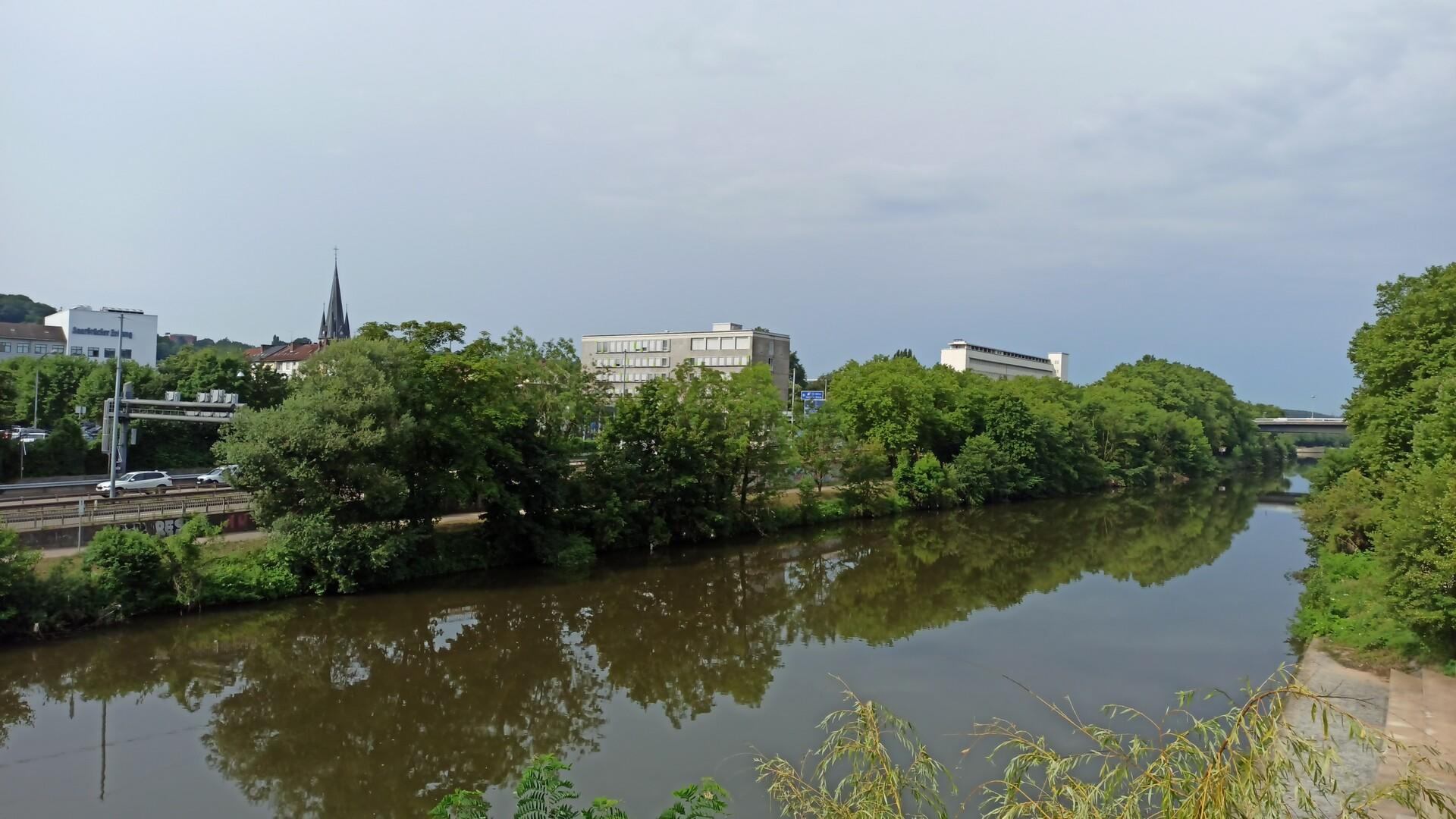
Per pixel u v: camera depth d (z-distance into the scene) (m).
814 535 72.12
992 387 115.75
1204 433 146.62
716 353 151.50
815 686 33.97
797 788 10.27
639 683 34.72
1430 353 48.09
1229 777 7.85
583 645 39.81
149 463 79.38
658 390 64.44
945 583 54.66
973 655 37.91
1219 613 45.53
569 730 29.67
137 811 23.53
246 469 42.28
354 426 44.19
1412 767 8.87
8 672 33.34
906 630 42.62
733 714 31.02
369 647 38.53
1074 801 8.41
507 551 54.66
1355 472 51.50
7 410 70.62
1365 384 56.53
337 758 27.34
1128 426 120.44
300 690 33.19
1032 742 9.77
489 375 50.12
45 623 36.03
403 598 46.03
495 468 53.25
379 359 46.84
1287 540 72.50
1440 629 30.47
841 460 81.19
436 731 29.58
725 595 50.62
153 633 38.12
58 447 73.81
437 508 50.97
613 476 60.28
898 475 88.12
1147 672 35.16
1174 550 67.38
